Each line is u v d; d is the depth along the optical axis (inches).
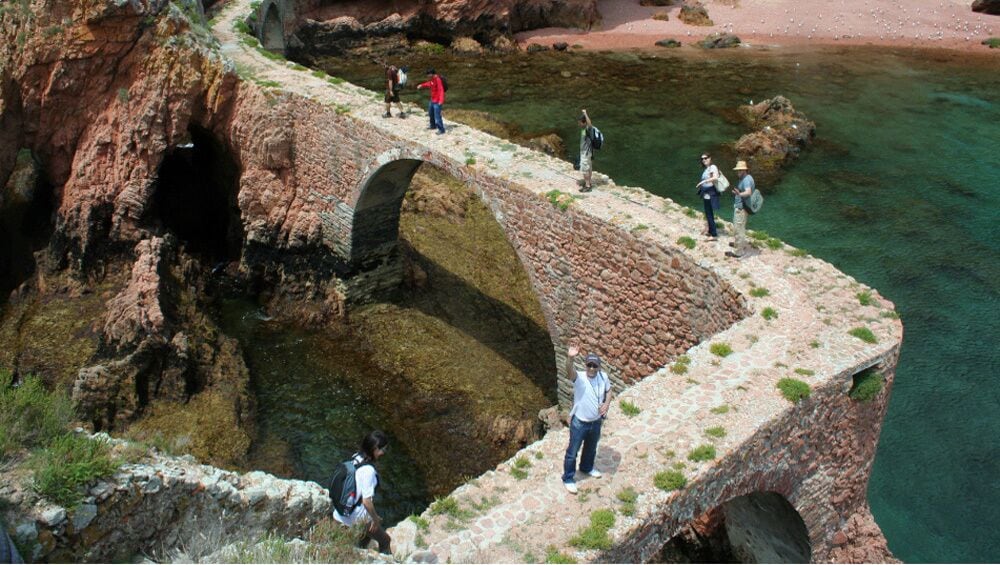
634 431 618.8
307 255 1306.6
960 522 891.4
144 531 460.1
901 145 1764.3
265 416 1072.8
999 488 931.3
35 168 1478.8
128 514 451.2
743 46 2485.2
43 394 508.7
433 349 1192.2
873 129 1846.7
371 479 488.1
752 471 625.0
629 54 2407.7
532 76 2199.8
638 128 1844.2
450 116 1792.6
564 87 2107.5
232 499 495.2
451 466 994.1
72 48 1243.8
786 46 2492.6
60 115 1288.1
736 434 610.2
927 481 940.0
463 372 1144.2
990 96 2048.5
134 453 471.8
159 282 1162.0
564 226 928.3
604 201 922.1
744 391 654.5
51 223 1348.4
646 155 1708.9
